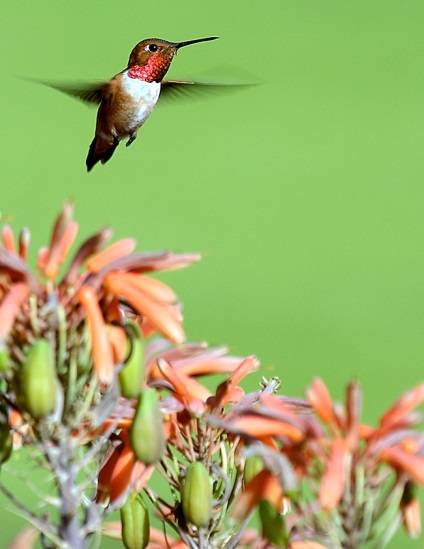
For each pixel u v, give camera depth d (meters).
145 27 16.27
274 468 2.76
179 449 2.85
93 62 15.11
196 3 17.31
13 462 4.59
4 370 2.78
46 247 2.82
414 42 15.99
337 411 2.77
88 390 2.81
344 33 16.27
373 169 12.86
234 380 2.85
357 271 10.72
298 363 8.49
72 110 14.02
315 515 2.78
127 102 3.22
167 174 12.65
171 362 2.86
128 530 2.84
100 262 2.80
